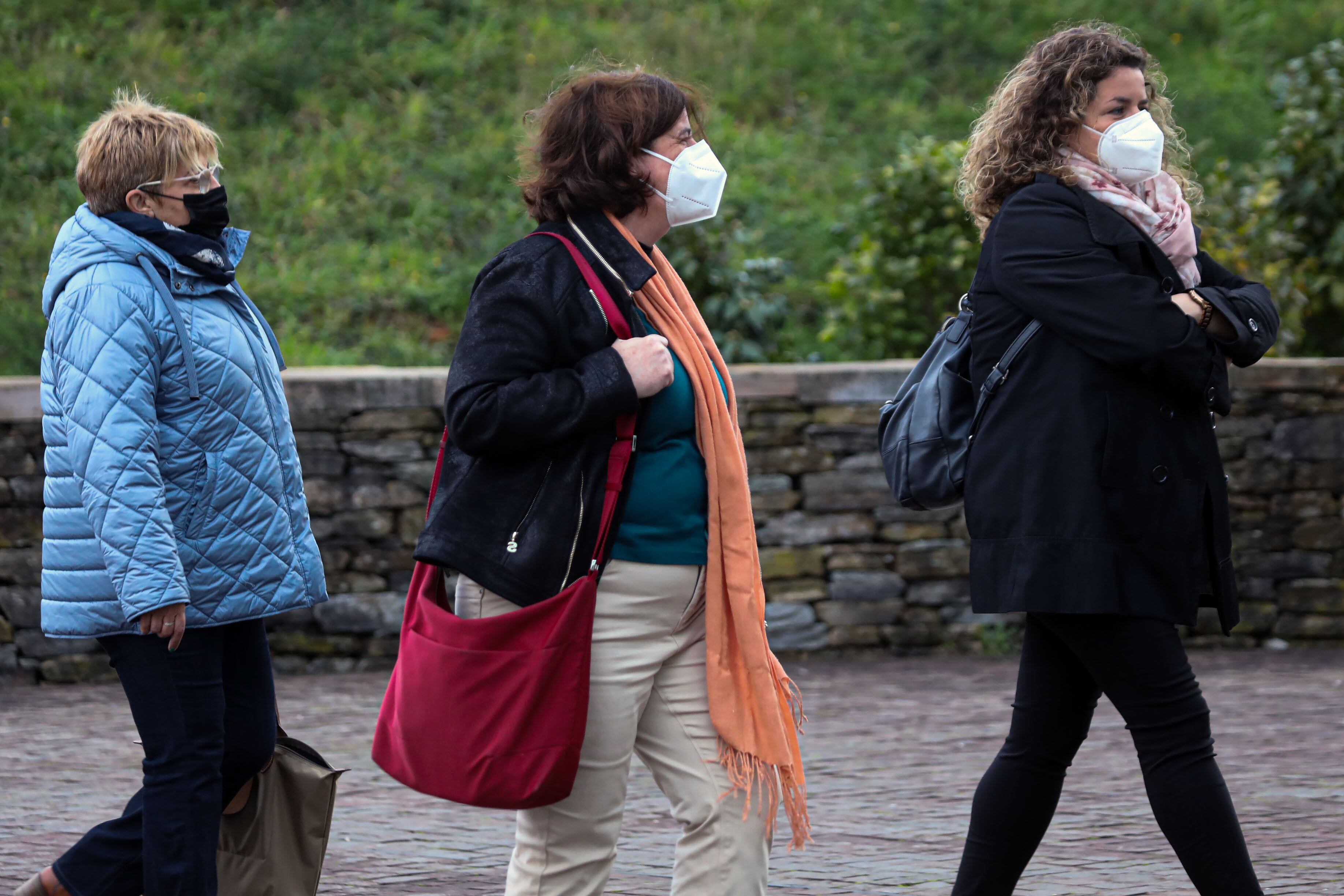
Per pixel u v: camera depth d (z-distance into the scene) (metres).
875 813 13.41
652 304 7.69
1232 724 17.11
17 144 35.62
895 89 44.75
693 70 43.72
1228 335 8.32
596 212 7.73
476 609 7.53
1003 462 8.23
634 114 7.61
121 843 8.71
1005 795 8.85
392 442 21.48
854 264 28.50
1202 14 49.44
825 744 16.47
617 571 7.44
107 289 8.26
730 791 7.61
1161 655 8.07
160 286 8.41
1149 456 8.05
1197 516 8.20
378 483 21.48
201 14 43.00
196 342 8.48
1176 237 8.45
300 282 32.31
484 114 40.72
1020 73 8.90
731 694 7.64
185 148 8.71
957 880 9.04
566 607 7.12
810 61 45.19
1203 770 8.04
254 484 8.66
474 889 11.12
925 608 22.56
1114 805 13.52
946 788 14.32
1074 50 8.60
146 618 8.06
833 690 19.78
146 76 39.09
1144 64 8.70
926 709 18.44
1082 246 8.15
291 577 8.84
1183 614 8.12
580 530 7.29
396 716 7.47
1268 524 23.03
